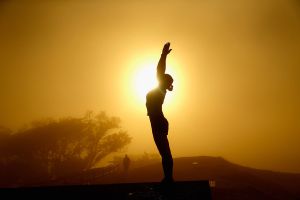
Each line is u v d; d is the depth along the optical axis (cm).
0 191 762
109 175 5834
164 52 779
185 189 699
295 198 4759
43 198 710
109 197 688
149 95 760
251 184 5128
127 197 680
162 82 767
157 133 737
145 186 736
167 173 723
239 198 3956
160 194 682
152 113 745
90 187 759
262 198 4197
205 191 686
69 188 759
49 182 6088
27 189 768
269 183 5412
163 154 730
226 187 4450
